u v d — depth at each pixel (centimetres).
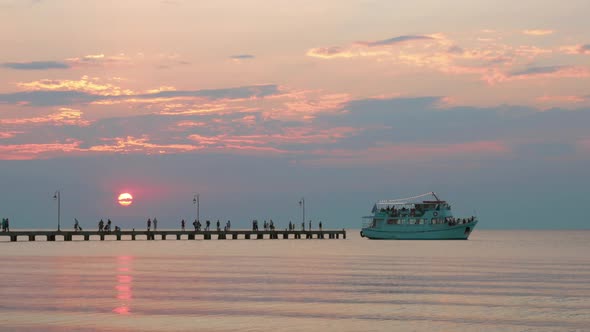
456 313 5638
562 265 10619
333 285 7481
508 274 8888
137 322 5178
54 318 5306
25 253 13262
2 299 6250
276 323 5188
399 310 5778
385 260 11650
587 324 5172
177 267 9831
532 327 5062
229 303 6103
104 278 8100
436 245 18512
